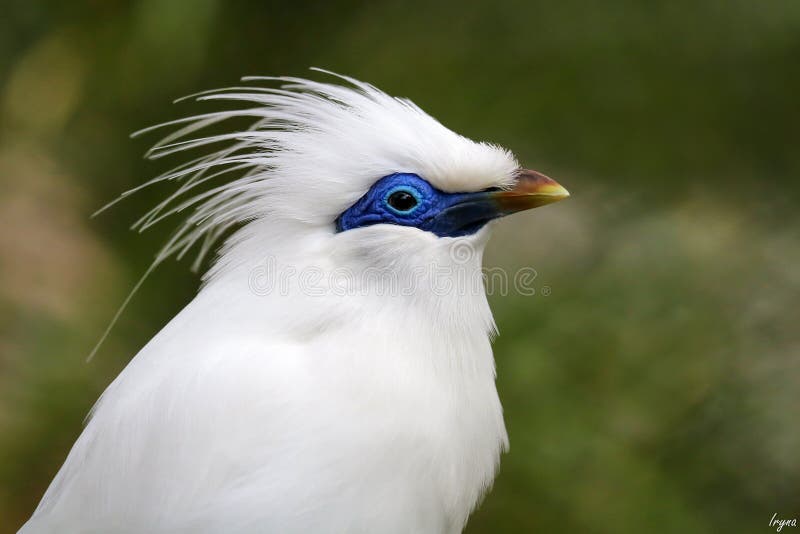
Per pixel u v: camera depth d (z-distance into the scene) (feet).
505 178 22.13
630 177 39.09
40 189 35.37
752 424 34.30
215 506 19.88
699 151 39.52
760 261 37.01
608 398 33.55
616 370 33.71
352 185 21.30
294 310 20.98
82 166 37.81
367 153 21.40
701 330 34.76
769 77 40.11
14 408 29.96
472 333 22.02
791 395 34.50
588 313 34.19
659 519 32.04
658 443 33.94
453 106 37.96
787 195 39.52
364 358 20.58
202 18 36.32
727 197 39.55
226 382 20.38
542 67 38.78
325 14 40.19
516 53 38.78
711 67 40.11
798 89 40.04
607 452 32.30
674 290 35.19
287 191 21.71
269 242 21.77
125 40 37.63
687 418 34.22
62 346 31.07
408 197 21.54
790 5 39.17
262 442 19.98
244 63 39.65
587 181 39.09
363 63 38.73
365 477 20.07
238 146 23.38
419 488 20.80
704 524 32.83
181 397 20.54
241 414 20.16
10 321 31.07
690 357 34.50
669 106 39.40
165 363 21.36
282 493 19.70
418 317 21.26
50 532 21.54
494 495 32.01
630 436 33.68
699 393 34.47
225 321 21.34
